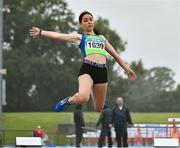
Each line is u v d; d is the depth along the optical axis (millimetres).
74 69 149000
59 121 98062
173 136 52219
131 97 152250
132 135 67250
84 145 68875
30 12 151500
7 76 144875
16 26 149250
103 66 22125
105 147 59719
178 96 152500
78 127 55250
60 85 147750
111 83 148750
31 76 145625
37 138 34500
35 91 147250
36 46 148625
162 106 152125
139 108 151625
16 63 145250
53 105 147625
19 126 96625
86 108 131125
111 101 148000
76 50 149750
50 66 146875
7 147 65750
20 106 146875
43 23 150875
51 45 148375
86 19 22531
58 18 153000
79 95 21219
